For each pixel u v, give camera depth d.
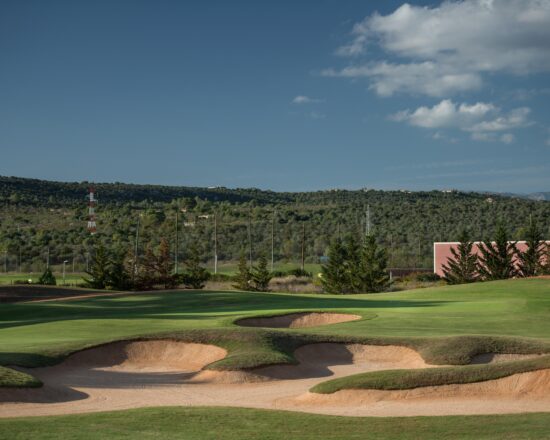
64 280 76.06
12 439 12.34
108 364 22.84
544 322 31.91
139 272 74.81
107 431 13.14
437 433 13.13
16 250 96.19
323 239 108.62
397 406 16.30
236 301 45.25
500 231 69.50
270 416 14.68
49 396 17.47
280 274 85.69
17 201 127.44
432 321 32.19
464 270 69.62
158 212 127.19
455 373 17.84
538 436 12.66
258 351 22.42
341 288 69.81
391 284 72.81
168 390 19.31
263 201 167.62
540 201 135.00
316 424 13.96
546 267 68.31
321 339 24.77
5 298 54.84
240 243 109.62
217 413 14.98
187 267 74.81
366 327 29.92
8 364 20.12
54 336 27.78
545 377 17.41
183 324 31.33
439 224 114.38
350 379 17.88
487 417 14.52
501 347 23.05
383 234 110.69
